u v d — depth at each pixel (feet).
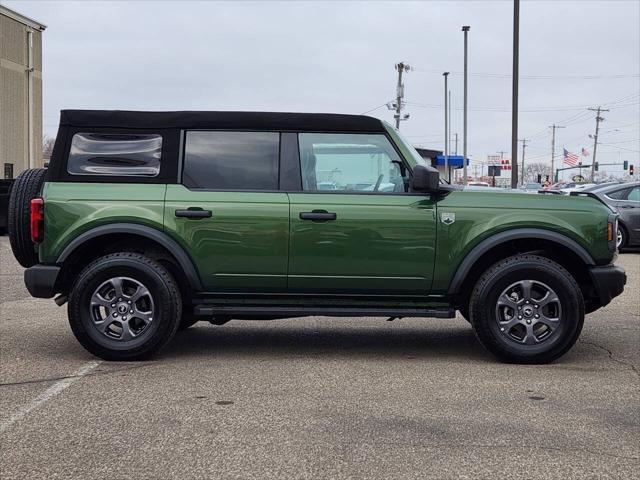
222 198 19.30
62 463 12.28
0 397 16.15
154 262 19.33
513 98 81.46
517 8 80.02
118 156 19.69
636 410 15.31
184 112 19.80
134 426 14.16
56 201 19.30
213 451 12.84
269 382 17.48
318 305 19.71
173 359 19.93
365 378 17.89
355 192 19.52
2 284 35.17
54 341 22.21
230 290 19.61
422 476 11.73
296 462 12.33
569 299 18.94
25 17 120.98
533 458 12.53
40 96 127.44
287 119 19.74
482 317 19.13
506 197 19.48
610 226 19.47
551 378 17.95
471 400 16.01
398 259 19.24
